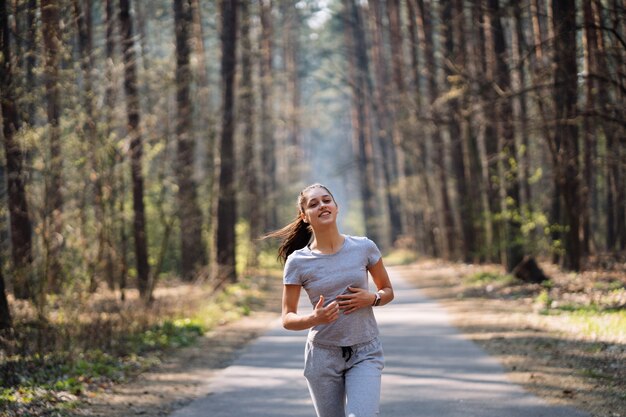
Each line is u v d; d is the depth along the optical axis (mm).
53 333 11523
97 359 11234
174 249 31719
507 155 23172
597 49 14945
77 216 15992
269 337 14500
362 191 64438
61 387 9180
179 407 8508
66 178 15766
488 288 20703
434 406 8039
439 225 42594
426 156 37781
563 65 15906
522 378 9219
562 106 16859
